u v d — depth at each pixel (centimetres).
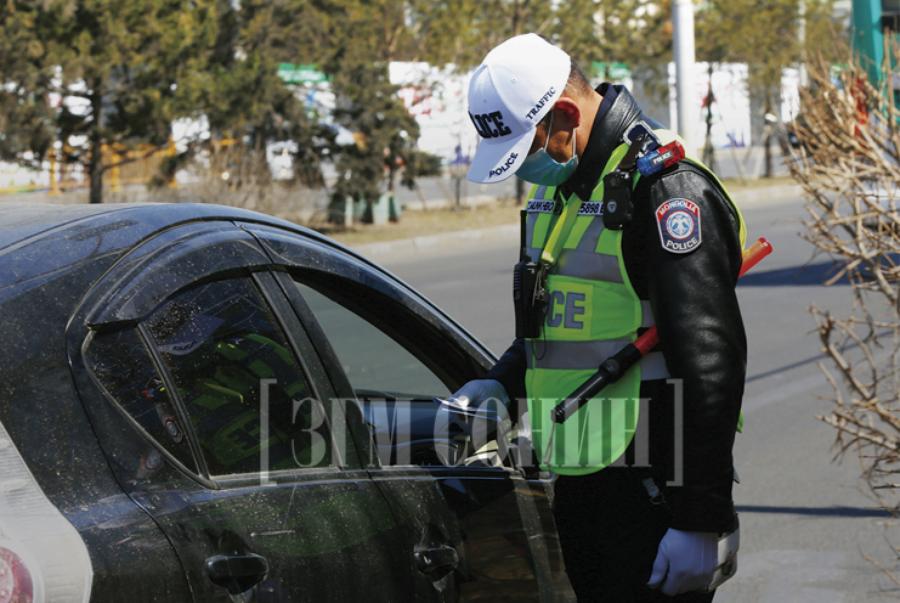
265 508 261
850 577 594
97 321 244
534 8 2564
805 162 500
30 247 251
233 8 1934
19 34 1606
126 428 240
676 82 1611
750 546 641
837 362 498
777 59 2966
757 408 928
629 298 318
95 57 1653
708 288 302
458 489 318
